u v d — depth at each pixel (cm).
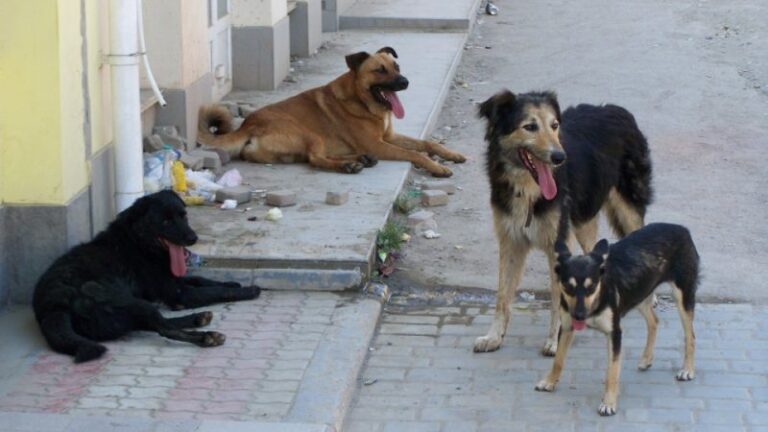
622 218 945
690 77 1656
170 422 729
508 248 866
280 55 1536
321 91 1250
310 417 745
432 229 1092
